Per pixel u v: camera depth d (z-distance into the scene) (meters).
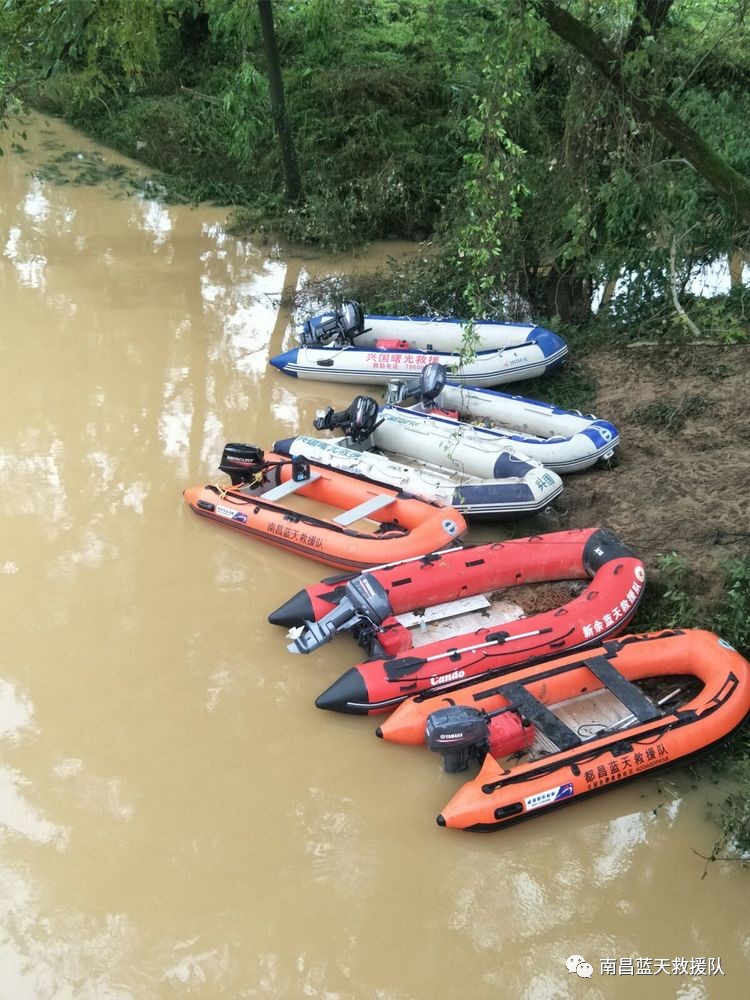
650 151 8.91
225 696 6.49
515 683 6.12
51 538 8.05
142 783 5.84
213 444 9.48
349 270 13.66
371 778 5.91
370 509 7.87
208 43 19.09
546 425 9.02
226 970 4.83
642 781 5.84
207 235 14.91
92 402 10.15
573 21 6.43
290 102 16.38
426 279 12.07
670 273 10.04
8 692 6.47
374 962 4.88
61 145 18.59
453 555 7.18
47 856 5.39
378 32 17.95
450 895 5.21
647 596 7.11
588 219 9.74
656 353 10.26
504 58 6.39
